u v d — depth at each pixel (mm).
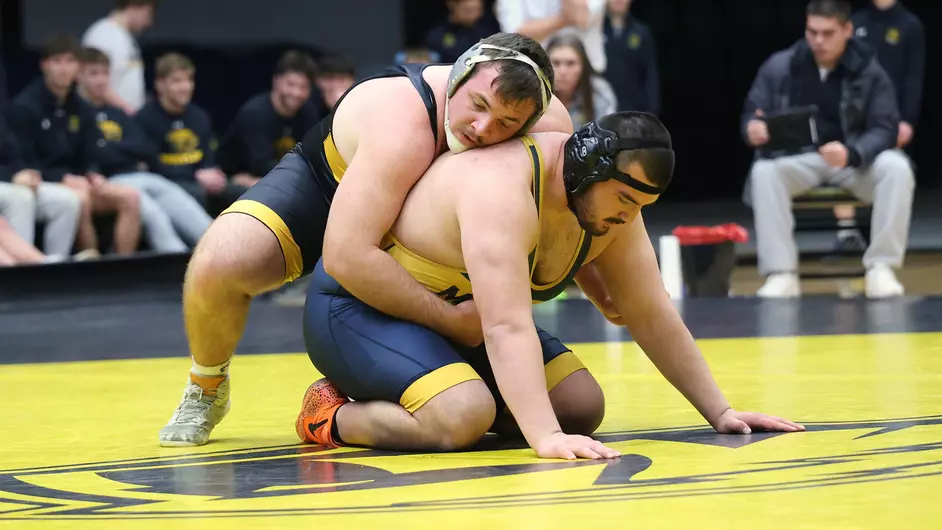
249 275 5273
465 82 4828
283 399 6938
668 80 34656
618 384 7059
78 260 14836
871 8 16375
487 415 4891
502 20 15141
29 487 4430
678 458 4566
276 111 16781
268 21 24812
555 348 5406
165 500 4102
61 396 7246
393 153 4984
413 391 4934
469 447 4977
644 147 4625
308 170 5434
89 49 15609
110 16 18219
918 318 10281
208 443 5457
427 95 5094
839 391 6422
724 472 4266
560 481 4191
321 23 25141
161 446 5371
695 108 34844
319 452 5102
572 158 4746
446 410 4863
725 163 35031
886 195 12523
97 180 15438
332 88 17688
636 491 3982
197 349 5457
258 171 16734
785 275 12875
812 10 12953
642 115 4715
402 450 5043
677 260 12625
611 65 17016
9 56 21266
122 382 7906
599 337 9820
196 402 5512
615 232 5090
